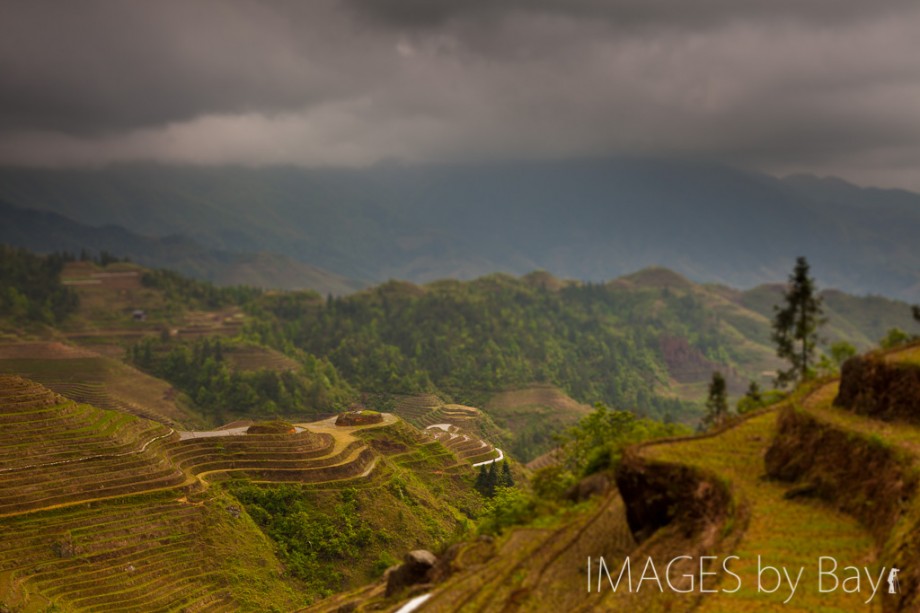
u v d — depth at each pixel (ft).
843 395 121.80
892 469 97.81
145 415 645.10
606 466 167.02
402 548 343.46
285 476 364.17
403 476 405.80
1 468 294.87
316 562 321.52
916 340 132.36
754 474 115.34
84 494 299.99
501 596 112.57
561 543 126.62
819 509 104.06
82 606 257.34
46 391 340.39
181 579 284.41
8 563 261.85
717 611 84.48
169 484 322.55
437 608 114.73
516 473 476.54
